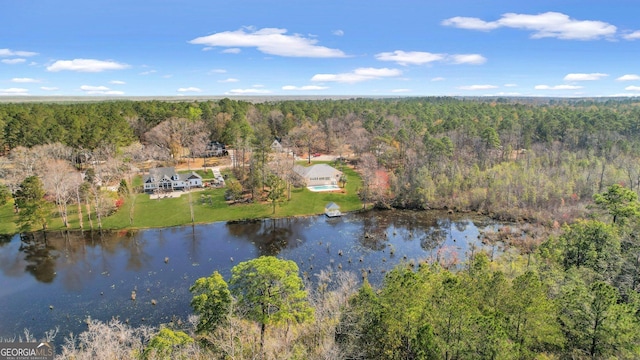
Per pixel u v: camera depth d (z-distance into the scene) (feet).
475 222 262.26
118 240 228.43
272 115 521.65
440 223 260.62
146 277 183.93
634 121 420.36
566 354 102.22
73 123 371.97
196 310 114.21
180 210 274.98
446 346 91.71
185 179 325.62
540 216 253.24
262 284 110.32
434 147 336.90
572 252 150.92
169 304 160.15
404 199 292.81
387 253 212.64
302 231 245.86
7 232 235.20
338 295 142.10
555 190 273.95
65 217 242.78
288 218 269.03
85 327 144.66
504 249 213.05
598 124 412.77
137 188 315.99
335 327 113.09
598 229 149.18
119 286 175.01
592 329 100.68
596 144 368.27
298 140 456.04
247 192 309.63
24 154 307.99
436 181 304.30
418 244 225.15
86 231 239.30
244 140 375.25
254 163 313.32
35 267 193.77
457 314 93.56
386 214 279.69
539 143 398.62
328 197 309.83
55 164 287.89
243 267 114.73
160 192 313.12
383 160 368.07
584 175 286.46
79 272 188.75
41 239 227.81
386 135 421.59
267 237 235.40
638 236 153.28
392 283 108.88
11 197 268.62
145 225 249.75
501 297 108.17
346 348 105.29
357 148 419.54
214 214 269.44
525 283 105.70
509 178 290.15
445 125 433.89
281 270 112.06
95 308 157.17
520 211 265.54
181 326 143.84
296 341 119.44
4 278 181.98
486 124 445.78
